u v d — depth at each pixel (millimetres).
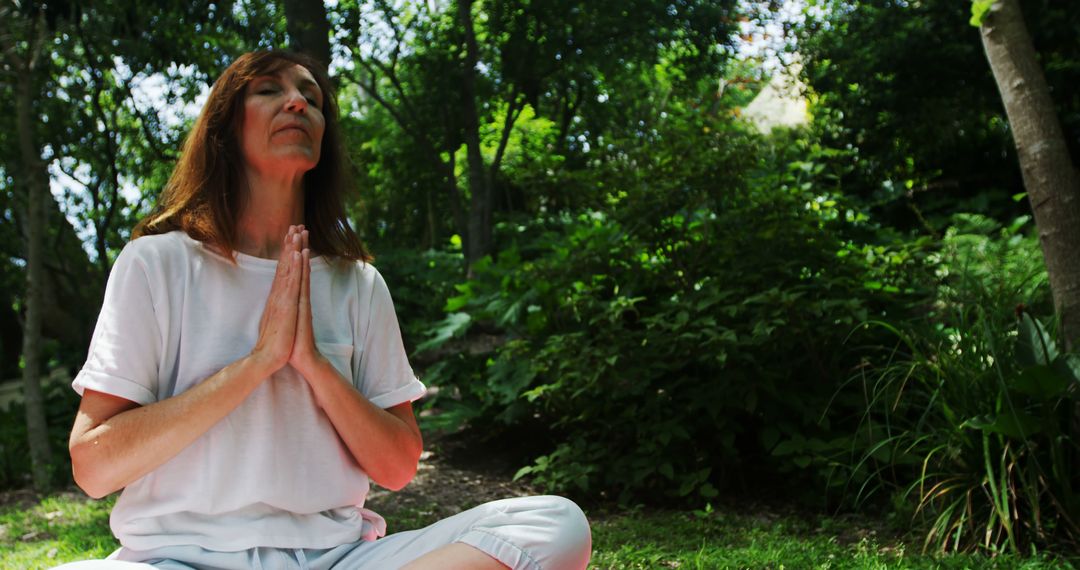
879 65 9953
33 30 7043
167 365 1753
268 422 1743
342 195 2078
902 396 4570
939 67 9766
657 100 12477
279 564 1728
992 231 8281
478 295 6668
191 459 1704
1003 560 3428
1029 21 9008
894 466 4555
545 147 15258
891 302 5320
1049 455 3793
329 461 1819
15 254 10852
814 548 3723
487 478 5773
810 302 4844
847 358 5242
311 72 2025
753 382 4953
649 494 5141
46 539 4801
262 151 1869
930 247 5945
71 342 11305
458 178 17000
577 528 1767
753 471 5305
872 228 6715
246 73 1890
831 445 4656
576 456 5246
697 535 4156
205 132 1874
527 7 12539
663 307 5430
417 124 13195
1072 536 3602
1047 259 3961
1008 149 10000
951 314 4559
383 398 1965
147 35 7973
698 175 5398
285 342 1691
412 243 16812
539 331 5887
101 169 9672
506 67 12883
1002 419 3609
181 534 1691
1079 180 3967
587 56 13031
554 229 11352
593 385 5102
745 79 13094
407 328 9672
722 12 12141
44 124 9141
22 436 7695
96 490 1659
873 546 3793
